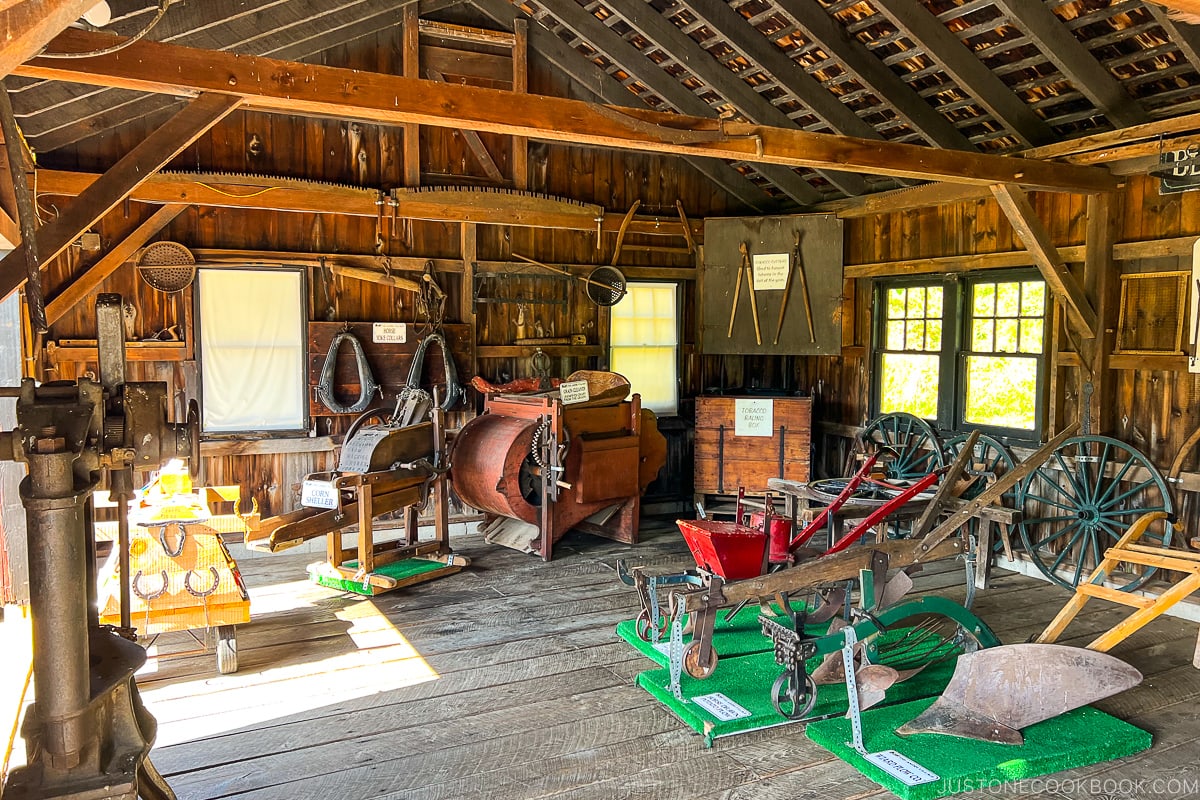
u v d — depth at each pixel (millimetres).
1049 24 4684
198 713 3754
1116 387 5629
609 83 7172
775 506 7066
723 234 7793
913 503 5660
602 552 6602
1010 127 5453
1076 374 5855
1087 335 5535
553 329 7574
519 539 6523
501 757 3389
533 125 3869
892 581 4340
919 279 6930
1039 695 3562
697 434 7551
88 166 5809
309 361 6613
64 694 2004
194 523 4301
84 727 2068
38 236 3160
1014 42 4930
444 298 7055
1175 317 5223
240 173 6164
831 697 3912
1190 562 4012
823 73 5949
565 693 3998
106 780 2057
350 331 6730
